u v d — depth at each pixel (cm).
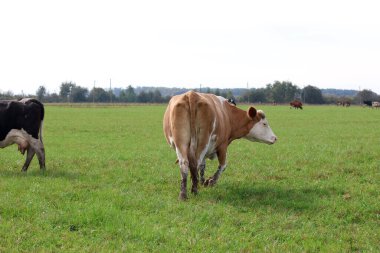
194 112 1005
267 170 1409
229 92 16325
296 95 16812
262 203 991
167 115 1105
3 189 1062
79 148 1978
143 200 982
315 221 872
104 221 825
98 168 1410
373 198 1041
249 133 1288
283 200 1012
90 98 15588
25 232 754
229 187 1155
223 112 1172
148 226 798
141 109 7338
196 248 705
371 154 1731
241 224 844
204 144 1030
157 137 2575
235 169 1427
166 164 1505
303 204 979
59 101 15475
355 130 3116
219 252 695
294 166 1479
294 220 864
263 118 1292
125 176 1279
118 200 973
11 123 1280
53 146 2052
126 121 4059
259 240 750
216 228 807
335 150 1888
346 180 1249
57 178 1212
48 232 761
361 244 747
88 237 753
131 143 2225
